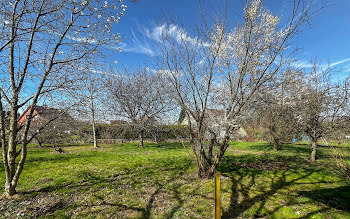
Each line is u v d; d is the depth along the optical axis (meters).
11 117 5.08
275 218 4.34
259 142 20.72
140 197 5.54
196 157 7.18
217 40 6.26
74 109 5.94
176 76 6.96
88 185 6.43
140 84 16.58
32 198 5.34
